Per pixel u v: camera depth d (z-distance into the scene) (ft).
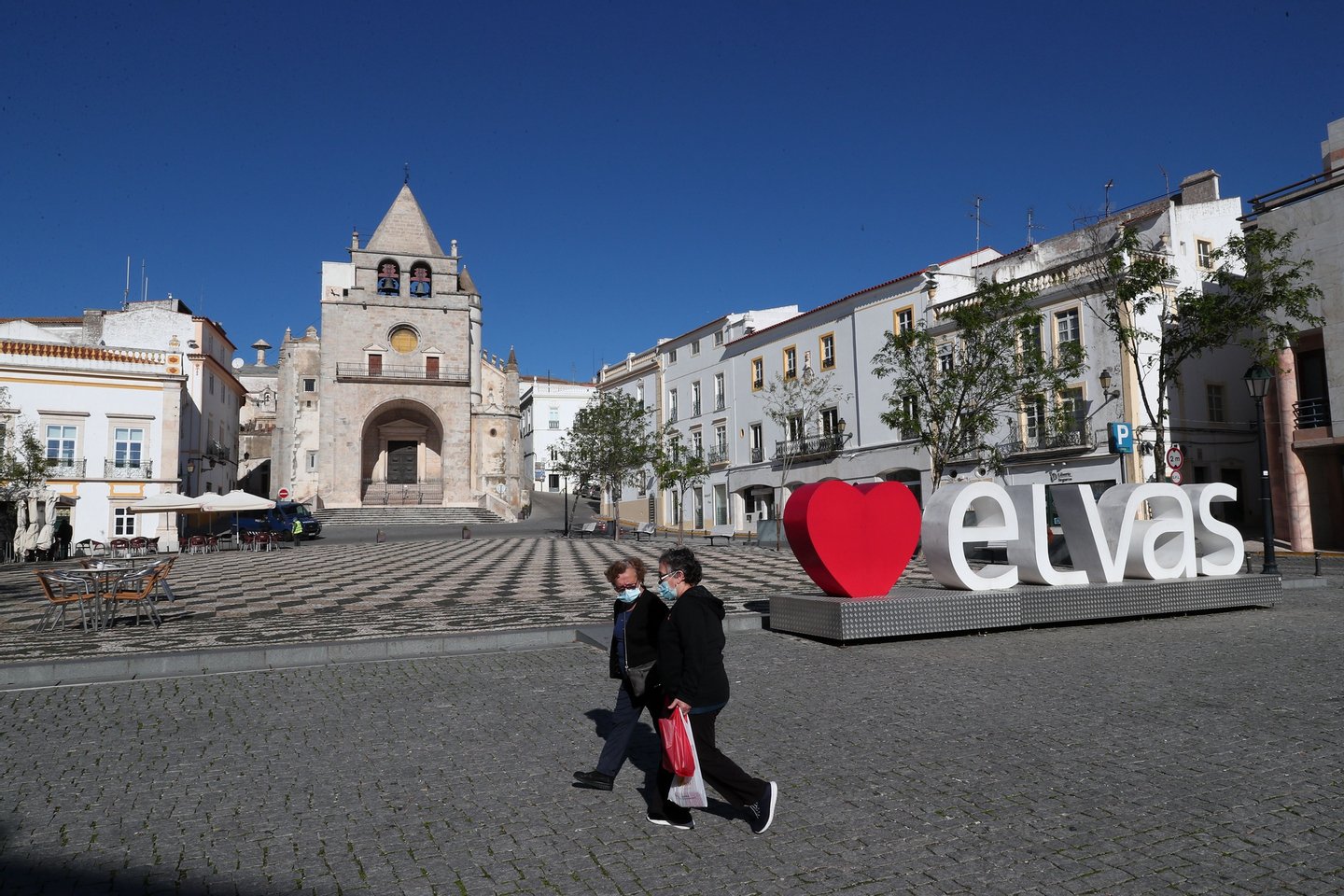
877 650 31.42
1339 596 46.78
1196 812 14.89
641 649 15.75
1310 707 21.91
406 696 24.79
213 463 158.51
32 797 16.43
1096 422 91.76
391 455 199.82
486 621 39.45
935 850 13.50
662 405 171.94
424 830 14.74
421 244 197.16
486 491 188.44
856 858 13.29
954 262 118.52
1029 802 15.55
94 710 23.40
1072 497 38.29
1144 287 62.13
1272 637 32.86
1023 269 109.81
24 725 21.85
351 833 14.62
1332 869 12.60
